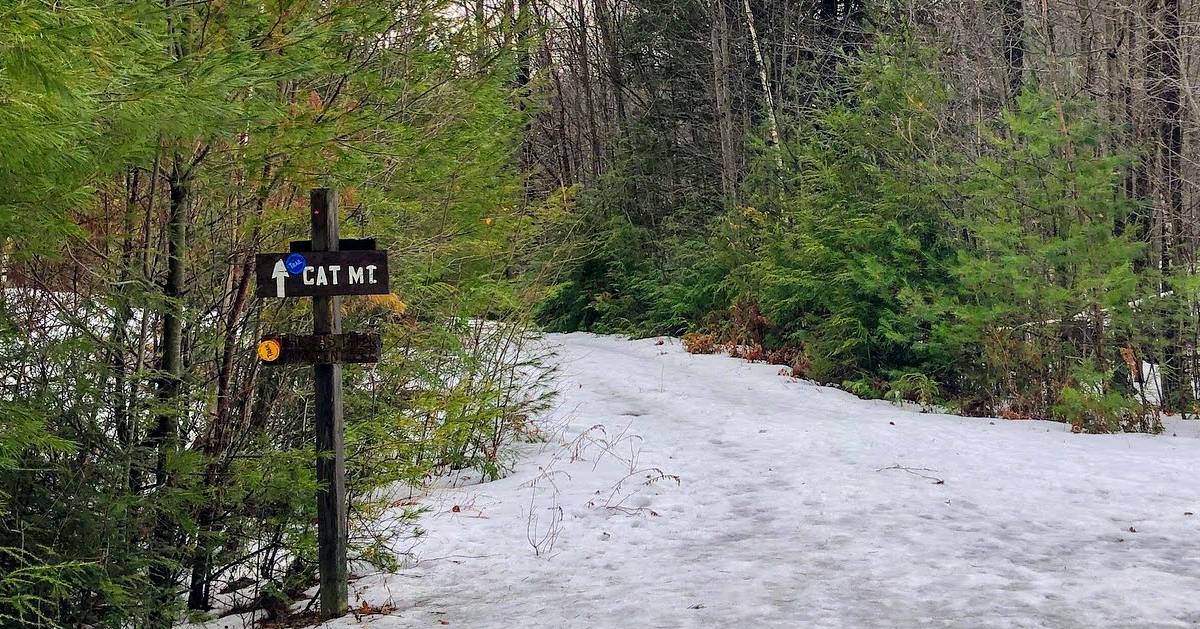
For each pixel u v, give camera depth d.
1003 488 8.73
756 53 22.64
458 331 9.06
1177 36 14.67
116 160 4.05
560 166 30.28
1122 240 12.81
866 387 15.53
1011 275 13.38
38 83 3.16
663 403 14.48
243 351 6.12
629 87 30.67
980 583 5.86
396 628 5.54
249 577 6.72
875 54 18.02
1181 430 12.44
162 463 5.52
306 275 5.70
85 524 4.99
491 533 7.95
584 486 9.57
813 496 8.66
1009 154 14.26
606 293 25.72
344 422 6.61
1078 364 13.29
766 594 5.78
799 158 18.97
